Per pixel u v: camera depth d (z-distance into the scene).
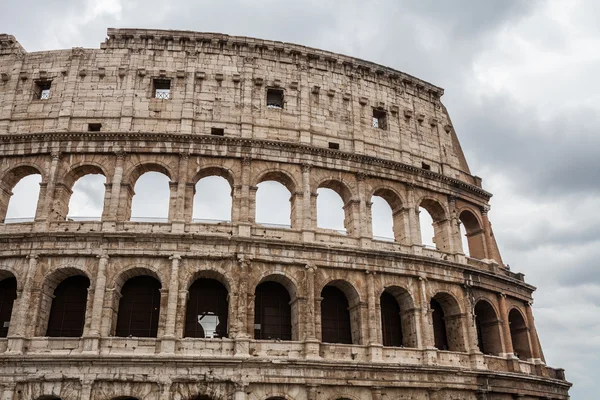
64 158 55.78
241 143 57.50
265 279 53.62
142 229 52.78
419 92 70.94
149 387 46.28
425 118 69.81
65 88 59.25
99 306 48.62
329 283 55.84
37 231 51.91
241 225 53.78
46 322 50.44
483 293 63.00
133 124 57.81
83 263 50.47
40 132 55.84
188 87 59.97
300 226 56.22
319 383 49.28
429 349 55.06
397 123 67.00
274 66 63.47
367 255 55.78
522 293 68.06
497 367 60.09
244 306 50.16
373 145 64.12
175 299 49.38
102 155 56.06
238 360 47.62
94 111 58.38
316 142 61.38
